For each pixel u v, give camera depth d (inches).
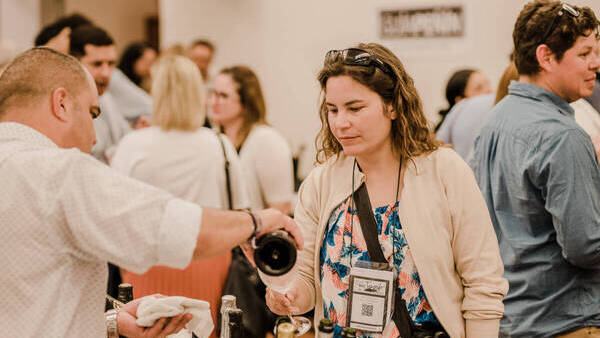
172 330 52.7
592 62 72.9
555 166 68.5
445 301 55.9
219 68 233.8
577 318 72.4
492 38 193.9
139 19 385.1
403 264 56.7
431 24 201.0
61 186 43.9
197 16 236.7
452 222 57.0
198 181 102.7
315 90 220.1
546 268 72.9
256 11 226.7
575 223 67.8
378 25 208.8
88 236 43.2
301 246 50.4
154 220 43.1
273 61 225.8
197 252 44.3
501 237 77.7
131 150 102.5
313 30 218.8
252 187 124.6
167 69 102.5
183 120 102.2
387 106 55.0
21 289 43.7
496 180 77.3
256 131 127.0
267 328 93.0
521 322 74.5
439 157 57.8
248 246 50.6
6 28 299.0
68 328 45.4
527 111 74.5
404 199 56.6
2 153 45.2
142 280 87.1
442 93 201.6
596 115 90.0
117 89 157.2
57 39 115.7
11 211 43.5
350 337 48.7
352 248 58.4
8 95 47.9
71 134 49.6
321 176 62.4
